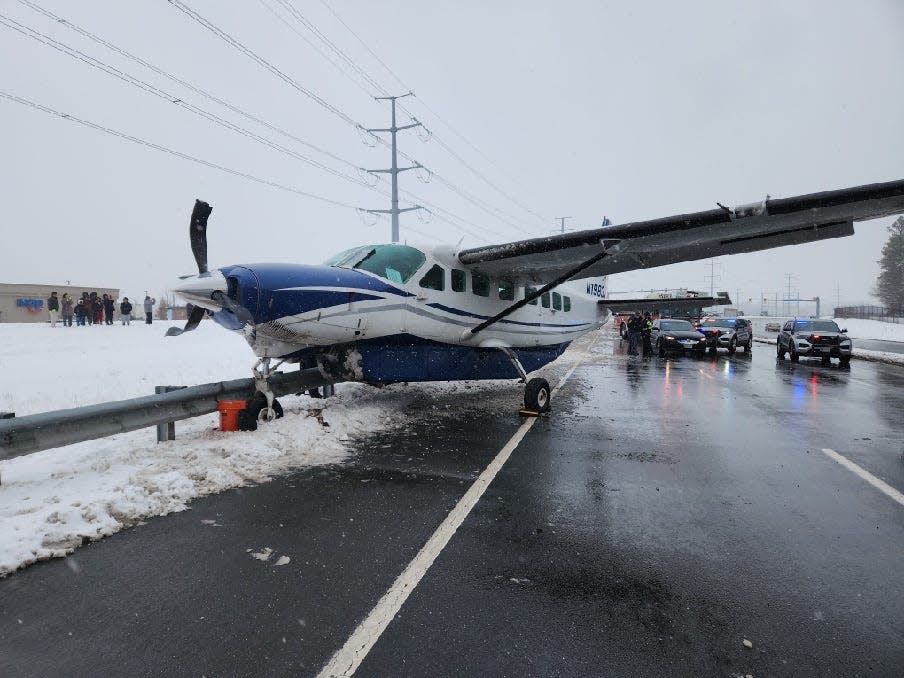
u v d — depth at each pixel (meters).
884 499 4.39
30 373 10.80
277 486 4.62
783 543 3.54
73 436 4.50
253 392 6.70
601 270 8.85
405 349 7.91
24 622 2.60
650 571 3.14
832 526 3.83
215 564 3.20
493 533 3.68
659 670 2.27
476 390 10.52
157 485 4.31
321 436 6.29
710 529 3.77
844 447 6.15
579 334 12.19
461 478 4.90
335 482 4.75
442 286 8.19
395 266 7.64
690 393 10.52
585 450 5.95
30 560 3.17
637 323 20.53
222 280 5.89
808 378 13.23
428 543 3.51
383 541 3.54
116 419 4.89
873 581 3.04
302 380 7.48
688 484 4.77
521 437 6.57
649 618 2.65
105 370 11.40
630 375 13.76
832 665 2.30
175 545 3.45
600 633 2.52
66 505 3.77
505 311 8.66
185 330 6.50
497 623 2.60
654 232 6.86
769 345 29.16
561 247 7.50
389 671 2.25
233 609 2.72
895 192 5.64
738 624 2.61
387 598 2.83
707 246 7.72
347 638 2.48
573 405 9.00
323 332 6.70
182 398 5.59
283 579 3.03
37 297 33.00
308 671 2.25
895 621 2.64
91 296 24.38
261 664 2.30
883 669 2.28
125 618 2.63
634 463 5.44
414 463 5.38
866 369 15.66
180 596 2.84
